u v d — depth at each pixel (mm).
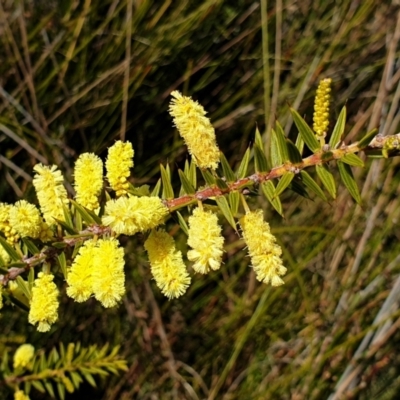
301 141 170
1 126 425
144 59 422
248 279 483
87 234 165
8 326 430
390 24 446
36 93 441
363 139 154
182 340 479
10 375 294
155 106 442
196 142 162
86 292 159
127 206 153
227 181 164
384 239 441
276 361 454
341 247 447
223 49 439
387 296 426
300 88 445
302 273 465
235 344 460
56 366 298
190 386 453
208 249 158
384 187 424
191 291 461
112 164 166
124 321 479
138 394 464
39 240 167
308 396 419
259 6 445
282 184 159
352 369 412
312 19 448
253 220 164
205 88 455
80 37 435
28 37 440
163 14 430
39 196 172
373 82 465
